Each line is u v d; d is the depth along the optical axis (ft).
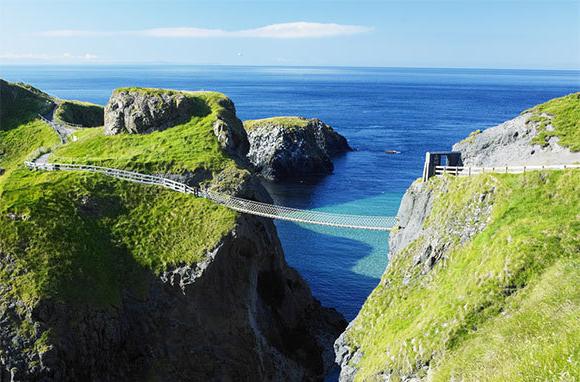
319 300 216.95
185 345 158.92
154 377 152.15
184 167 203.51
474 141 161.38
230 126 231.30
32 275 148.46
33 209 168.35
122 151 226.58
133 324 158.51
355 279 234.17
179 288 162.81
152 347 156.76
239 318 168.25
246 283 176.24
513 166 134.92
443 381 100.53
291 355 183.21
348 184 397.39
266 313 186.60
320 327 199.11
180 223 178.91
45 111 347.36
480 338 103.30
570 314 91.76
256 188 204.64
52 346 136.26
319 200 352.90
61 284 149.18
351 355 139.33
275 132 442.09
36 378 133.69
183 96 242.99
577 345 80.84
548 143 145.48
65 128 307.17
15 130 311.06
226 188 195.31
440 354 107.76
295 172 429.79
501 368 90.07
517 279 108.88
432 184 152.25
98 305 150.71
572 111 150.82
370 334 136.56
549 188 124.57
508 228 120.06
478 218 131.03
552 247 110.63
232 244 173.06
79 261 158.81
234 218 175.83
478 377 92.63
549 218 117.91
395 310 134.31
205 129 227.61
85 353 143.54
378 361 122.42
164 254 168.76
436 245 136.05
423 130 632.38
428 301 125.90
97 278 157.79
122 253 169.48
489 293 109.70
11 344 136.67
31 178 193.16
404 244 152.76
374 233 292.61
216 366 159.94
